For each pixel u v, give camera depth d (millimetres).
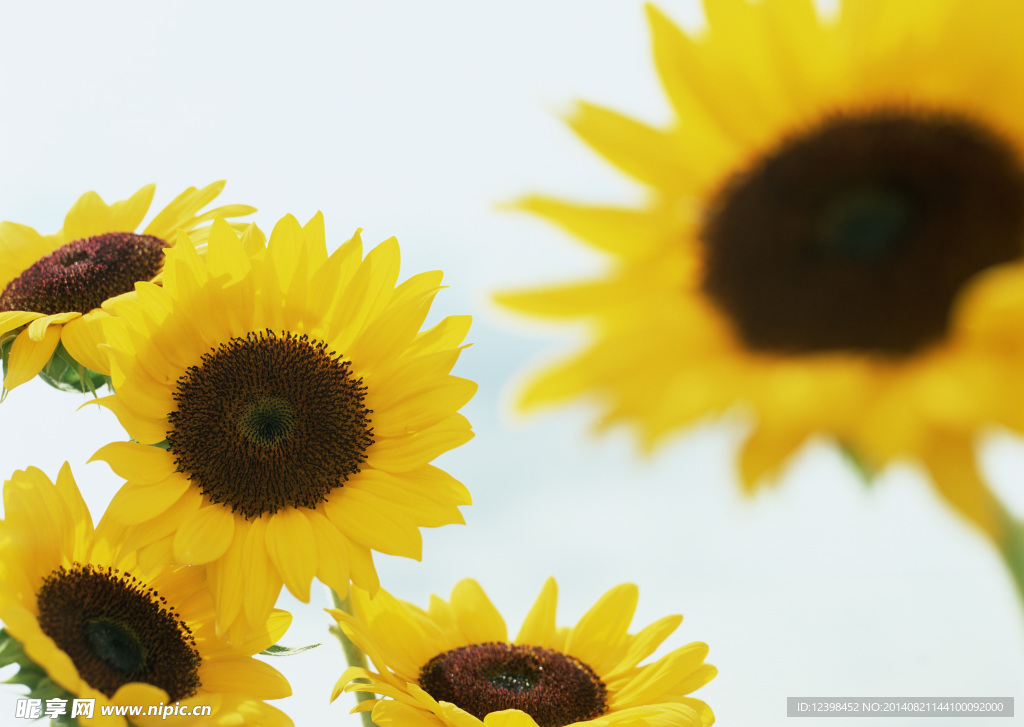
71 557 1191
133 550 1191
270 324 1222
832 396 1240
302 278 1223
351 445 1216
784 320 1319
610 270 1345
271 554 1192
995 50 1309
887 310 1303
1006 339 1216
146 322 1203
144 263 1244
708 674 1228
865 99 1333
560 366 1330
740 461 1247
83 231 1288
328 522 1204
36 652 1135
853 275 1311
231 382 1208
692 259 1346
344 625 1197
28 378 1206
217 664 1196
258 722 1176
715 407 1284
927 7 1313
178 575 1205
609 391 1321
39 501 1183
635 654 1245
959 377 1213
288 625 1206
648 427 1299
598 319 1338
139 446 1201
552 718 1204
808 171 1327
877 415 1229
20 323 1213
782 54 1335
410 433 1222
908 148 1317
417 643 1236
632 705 1218
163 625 1192
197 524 1193
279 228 1226
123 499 1190
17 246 1277
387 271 1232
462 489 1217
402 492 1214
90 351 1212
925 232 1309
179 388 1207
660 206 1350
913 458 1206
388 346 1225
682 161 1348
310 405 1212
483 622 1265
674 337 1328
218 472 1202
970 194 1307
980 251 1300
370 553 1203
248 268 1216
